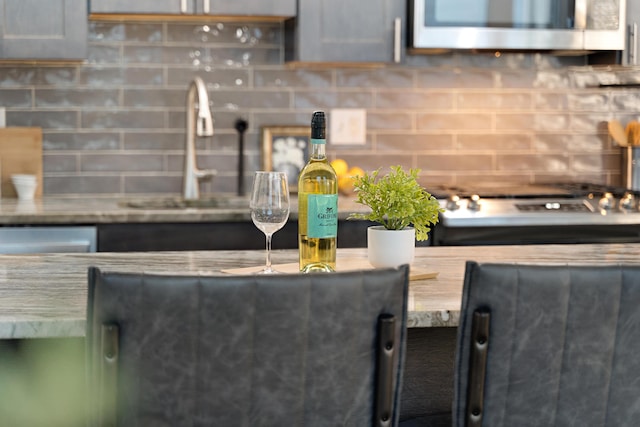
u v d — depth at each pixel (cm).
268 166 457
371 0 422
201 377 150
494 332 160
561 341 162
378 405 158
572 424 166
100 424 150
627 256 264
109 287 146
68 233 379
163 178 454
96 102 448
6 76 441
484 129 475
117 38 447
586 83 482
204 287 147
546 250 277
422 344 220
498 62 473
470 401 162
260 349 150
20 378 207
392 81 466
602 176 486
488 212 409
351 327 153
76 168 448
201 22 452
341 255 270
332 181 218
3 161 439
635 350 164
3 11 397
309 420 156
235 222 391
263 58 457
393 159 469
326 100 462
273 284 148
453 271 238
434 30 424
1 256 262
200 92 417
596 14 436
